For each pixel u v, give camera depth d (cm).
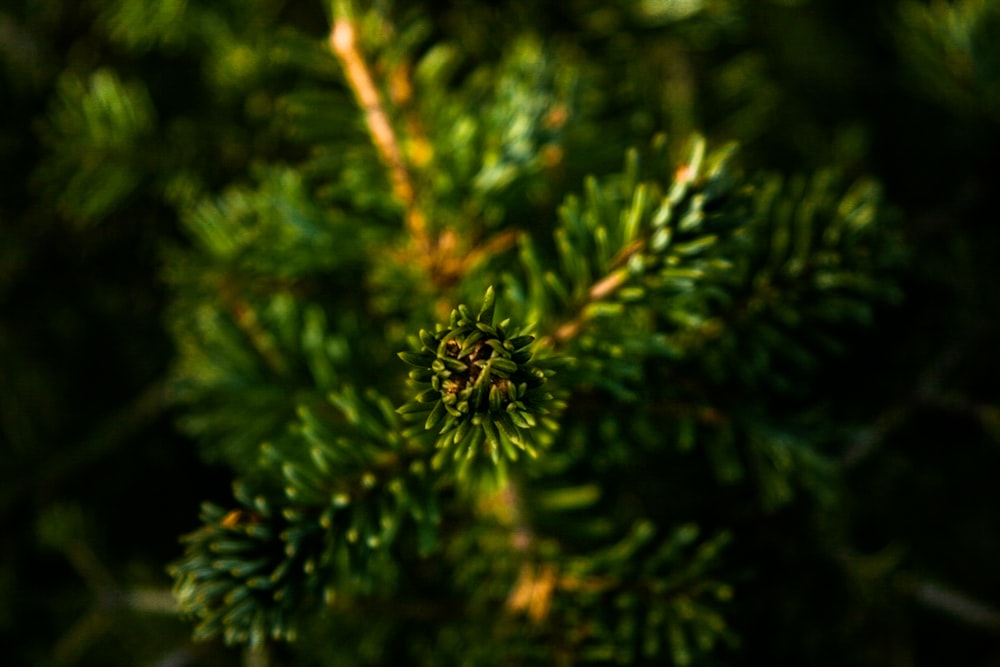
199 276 52
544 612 48
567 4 59
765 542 55
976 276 56
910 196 68
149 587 67
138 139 59
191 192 63
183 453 70
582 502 50
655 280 43
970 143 63
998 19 58
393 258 50
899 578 56
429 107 50
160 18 59
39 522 65
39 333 72
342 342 50
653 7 59
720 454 48
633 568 48
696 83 71
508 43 60
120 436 70
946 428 58
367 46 47
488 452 44
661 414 47
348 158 49
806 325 47
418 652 53
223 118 64
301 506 43
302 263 50
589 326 44
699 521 55
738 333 47
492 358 39
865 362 55
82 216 64
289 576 42
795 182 46
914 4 61
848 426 48
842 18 82
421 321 49
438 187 49
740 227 42
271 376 51
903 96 76
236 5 61
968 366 56
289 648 56
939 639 60
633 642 48
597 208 43
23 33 67
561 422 47
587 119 54
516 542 49
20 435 71
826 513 54
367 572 43
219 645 62
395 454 44
